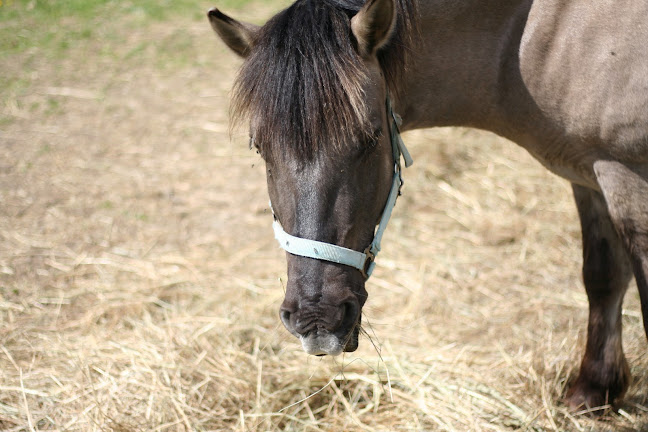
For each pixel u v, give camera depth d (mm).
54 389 3121
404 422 2943
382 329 3646
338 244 2041
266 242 4434
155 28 7594
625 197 2449
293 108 1953
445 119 2734
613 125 2344
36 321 3674
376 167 2092
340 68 1983
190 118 5902
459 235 4453
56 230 4508
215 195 4926
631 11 2268
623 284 2863
